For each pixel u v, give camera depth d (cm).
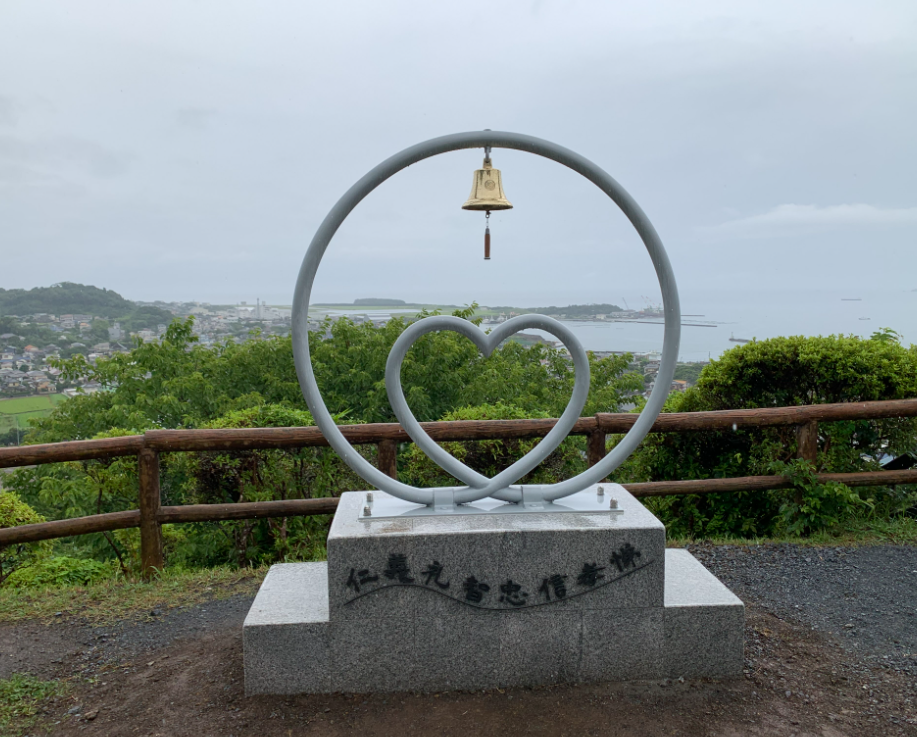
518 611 281
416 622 279
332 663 280
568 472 510
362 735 257
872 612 355
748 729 257
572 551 280
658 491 466
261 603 296
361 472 303
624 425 464
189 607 381
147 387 1120
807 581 396
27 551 530
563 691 281
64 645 341
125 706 283
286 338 1163
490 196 305
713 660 289
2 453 390
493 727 259
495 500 312
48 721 275
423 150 290
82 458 408
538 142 293
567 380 1203
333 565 275
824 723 262
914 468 492
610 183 293
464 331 296
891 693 282
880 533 470
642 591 284
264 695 281
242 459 500
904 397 504
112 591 405
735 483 472
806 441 477
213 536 522
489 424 453
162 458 522
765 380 545
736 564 424
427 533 276
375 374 1121
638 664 287
